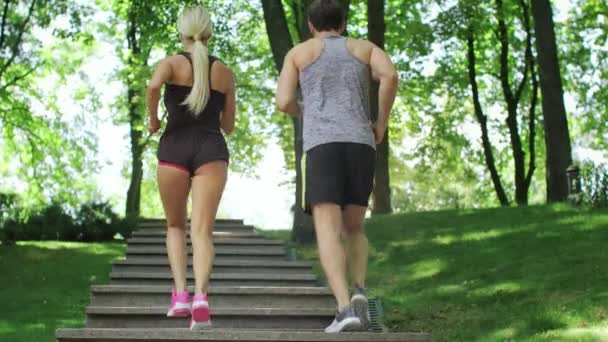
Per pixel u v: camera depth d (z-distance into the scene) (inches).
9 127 1312.7
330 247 208.1
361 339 190.5
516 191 1182.9
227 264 454.6
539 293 488.7
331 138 212.5
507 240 636.7
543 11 860.6
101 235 937.5
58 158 1379.2
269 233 803.4
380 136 226.8
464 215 757.9
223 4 1000.2
